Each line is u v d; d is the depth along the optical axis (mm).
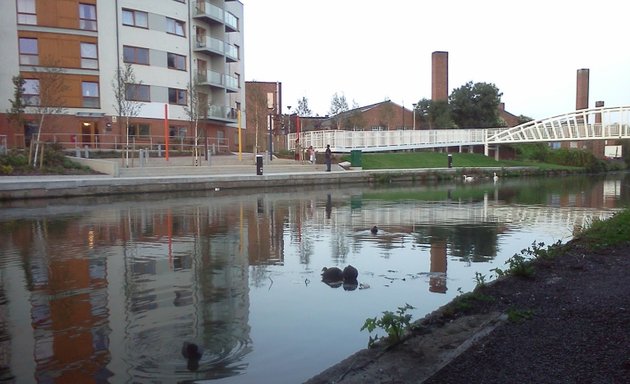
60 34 35938
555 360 3973
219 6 47750
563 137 50906
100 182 21609
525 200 22438
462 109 62062
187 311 6332
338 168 35875
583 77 78938
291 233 12359
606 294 5832
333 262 9156
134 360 4883
